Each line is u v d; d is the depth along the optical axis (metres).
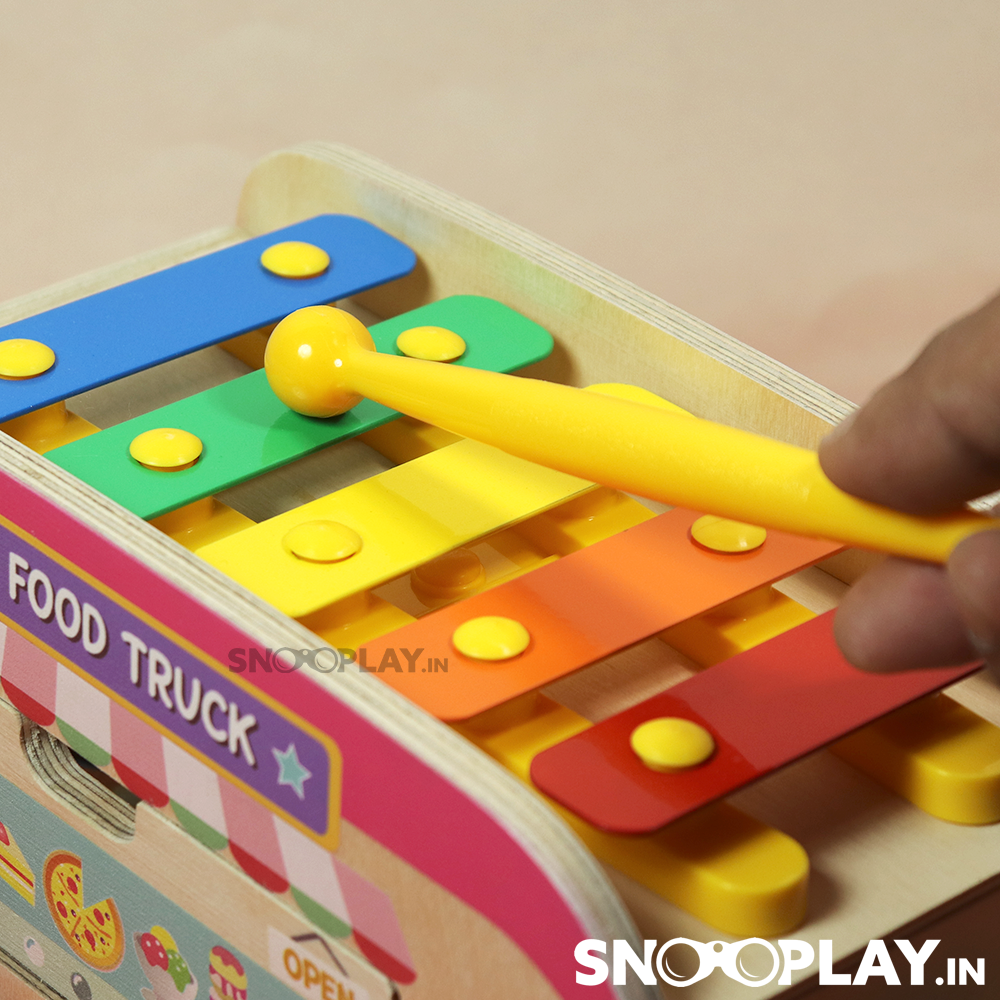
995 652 0.45
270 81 1.91
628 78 1.95
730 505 0.53
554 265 0.91
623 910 0.54
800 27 2.06
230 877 0.68
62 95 1.86
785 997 0.60
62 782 0.77
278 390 0.79
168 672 0.65
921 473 0.47
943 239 1.65
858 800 0.69
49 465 0.69
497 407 0.63
